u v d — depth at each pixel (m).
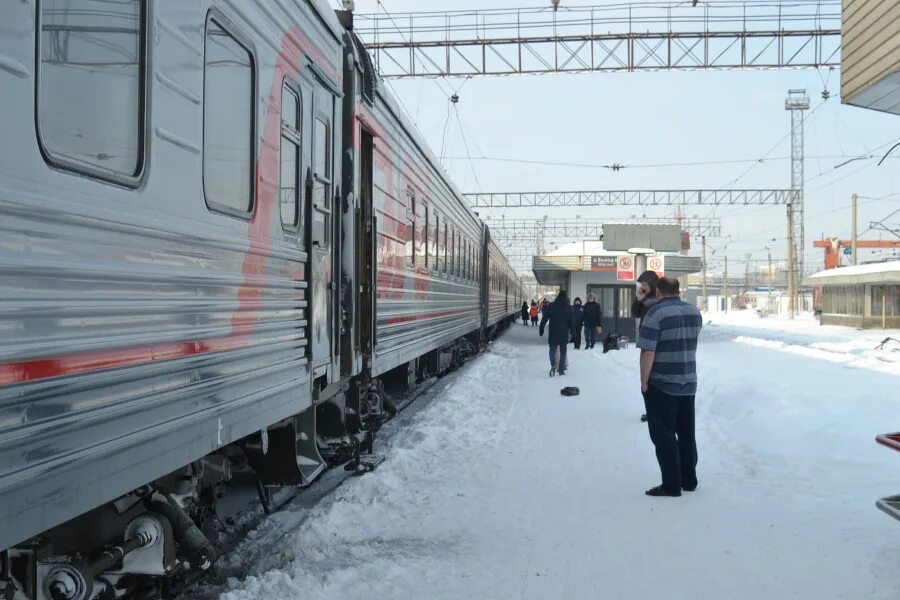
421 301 10.19
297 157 5.00
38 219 2.37
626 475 6.81
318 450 6.53
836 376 13.86
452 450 8.18
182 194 3.32
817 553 4.60
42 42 2.40
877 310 35.12
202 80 3.51
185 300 3.35
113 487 2.83
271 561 4.75
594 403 11.52
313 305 5.27
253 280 4.18
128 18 2.88
